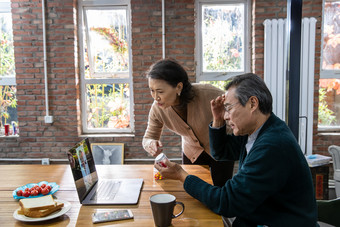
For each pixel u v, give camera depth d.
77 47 3.56
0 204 1.23
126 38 3.63
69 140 3.54
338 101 3.51
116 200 1.23
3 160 3.58
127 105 3.70
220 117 1.33
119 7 3.55
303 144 3.20
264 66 3.32
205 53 3.59
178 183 1.47
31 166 1.83
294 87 1.99
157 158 1.22
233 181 1.01
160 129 1.89
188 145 1.92
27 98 3.50
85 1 3.53
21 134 3.55
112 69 3.70
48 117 3.47
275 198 1.00
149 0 3.34
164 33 3.35
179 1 3.33
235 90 1.00
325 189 2.58
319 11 3.29
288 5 1.95
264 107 1.00
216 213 1.05
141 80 3.43
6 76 3.73
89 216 1.10
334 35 3.46
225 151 1.38
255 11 3.33
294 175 0.96
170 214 1.00
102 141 3.52
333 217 1.20
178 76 1.45
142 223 1.04
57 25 3.42
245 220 1.09
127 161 3.52
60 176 1.61
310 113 3.27
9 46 3.69
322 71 3.49
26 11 3.40
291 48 1.96
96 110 3.71
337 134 3.35
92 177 1.43
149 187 1.41
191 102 1.62
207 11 3.54
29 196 1.27
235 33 3.55
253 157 0.97
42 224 1.04
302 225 0.97
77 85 3.54
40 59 3.46
